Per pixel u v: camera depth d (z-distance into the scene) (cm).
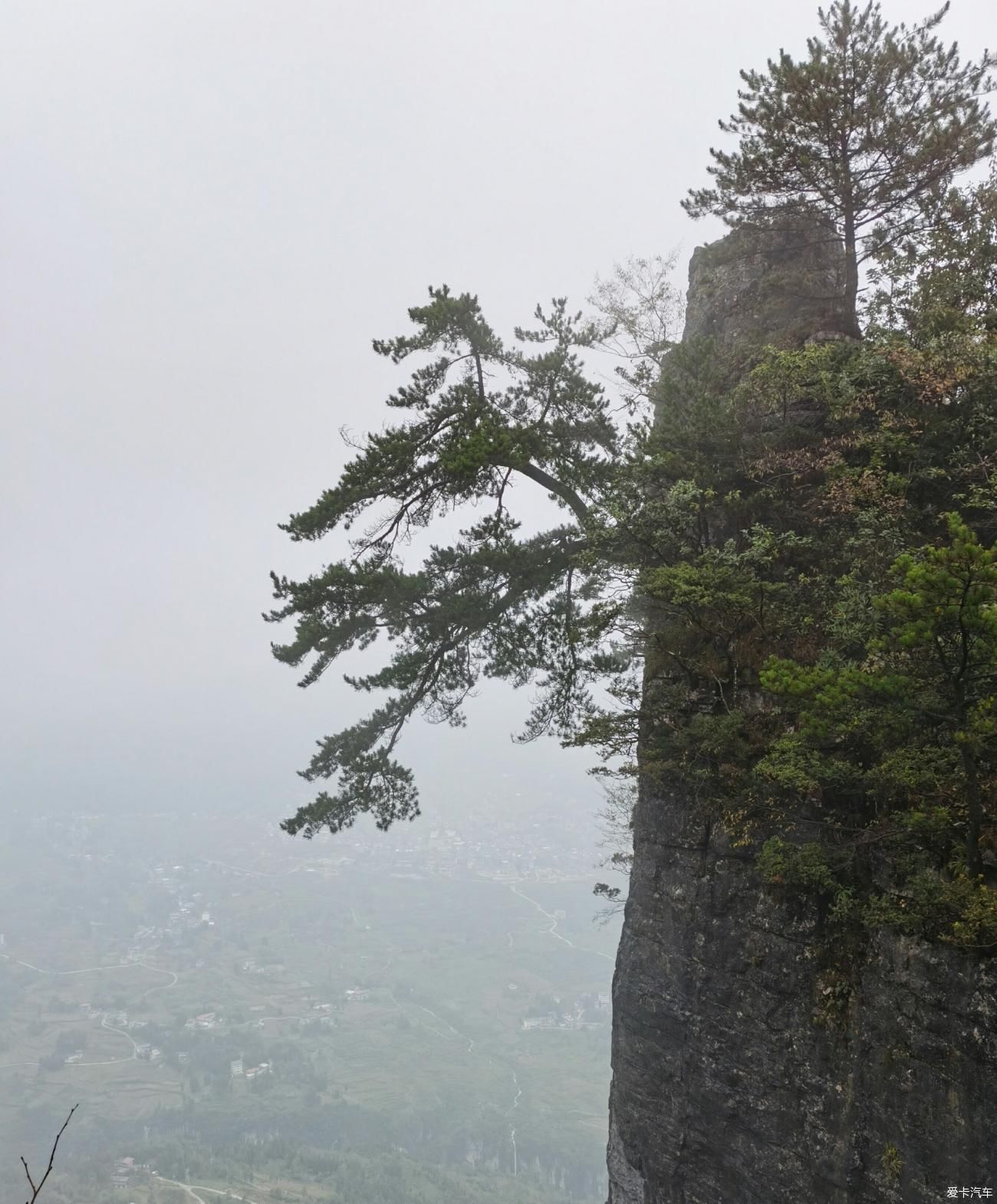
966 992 945
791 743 1100
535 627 1822
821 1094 1097
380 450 1731
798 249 2003
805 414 1534
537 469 1861
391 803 1797
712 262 2094
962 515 1305
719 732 1260
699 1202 1262
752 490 1534
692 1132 1286
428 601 1795
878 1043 1034
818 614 1322
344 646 1814
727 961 1272
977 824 939
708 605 1311
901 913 1002
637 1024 1430
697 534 1469
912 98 1798
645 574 1363
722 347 1902
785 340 1758
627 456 1586
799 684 1001
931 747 1037
